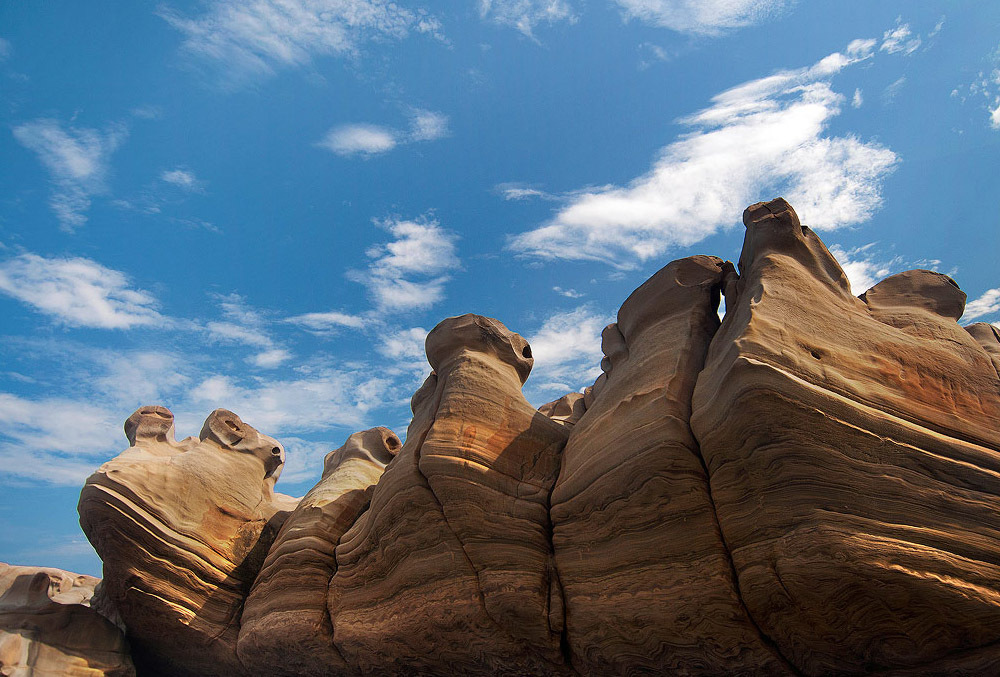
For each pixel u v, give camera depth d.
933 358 6.90
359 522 9.94
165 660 11.66
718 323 8.39
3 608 10.95
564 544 7.74
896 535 5.77
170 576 10.74
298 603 9.87
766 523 6.23
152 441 12.20
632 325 8.99
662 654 6.96
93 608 11.88
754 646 6.52
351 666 9.41
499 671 8.22
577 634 7.50
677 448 6.78
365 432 12.56
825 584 5.82
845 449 6.03
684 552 6.76
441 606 8.22
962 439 6.32
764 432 6.13
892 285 8.02
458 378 9.24
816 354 6.52
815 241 7.79
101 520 10.58
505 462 8.52
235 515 11.82
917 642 5.86
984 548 5.75
